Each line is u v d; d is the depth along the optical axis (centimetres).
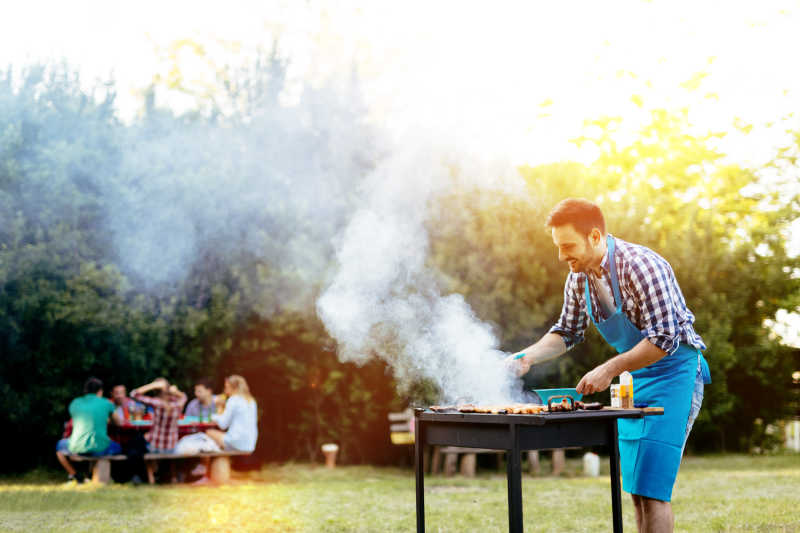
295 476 813
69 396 805
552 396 291
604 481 717
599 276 310
